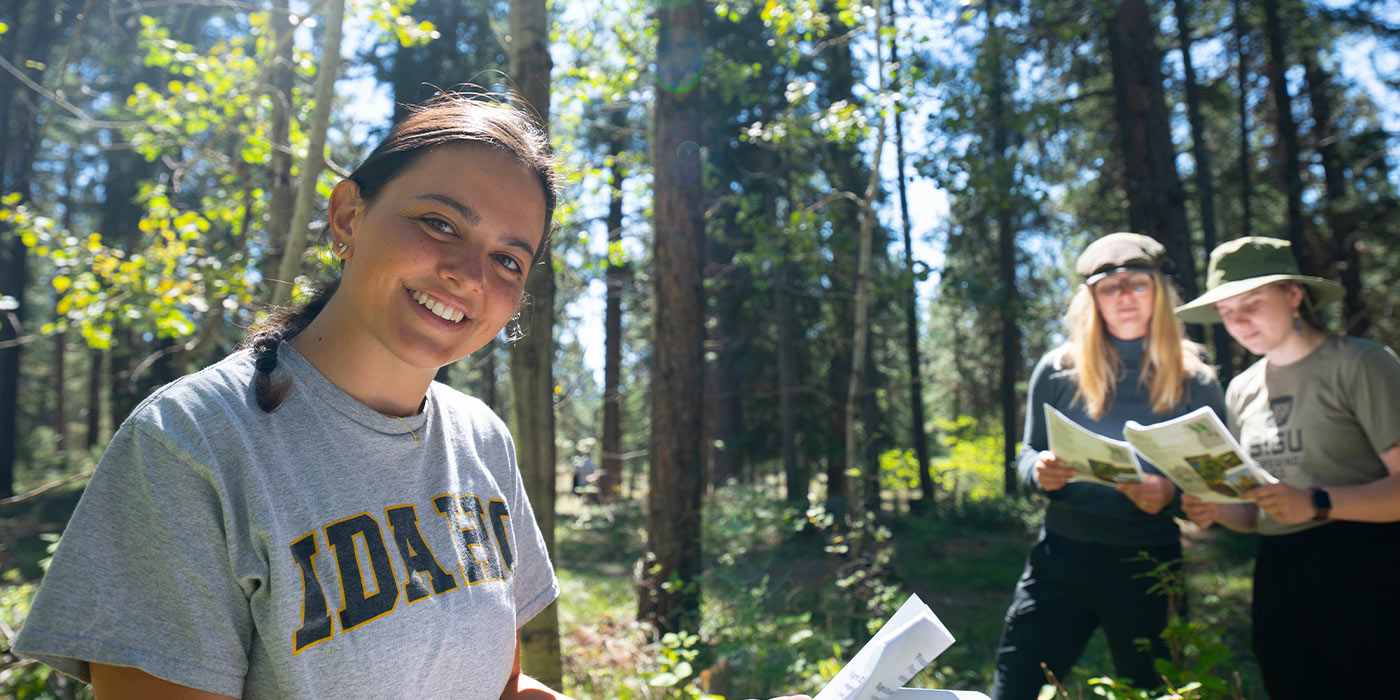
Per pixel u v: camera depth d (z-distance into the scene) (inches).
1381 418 100.7
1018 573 432.1
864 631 225.1
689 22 284.2
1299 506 97.1
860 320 267.0
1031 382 130.6
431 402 52.4
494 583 50.2
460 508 50.2
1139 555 112.6
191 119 233.0
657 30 293.3
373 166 47.4
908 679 51.5
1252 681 182.7
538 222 50.4
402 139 47.4
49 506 703.7
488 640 48.7
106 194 732.0
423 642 44.3
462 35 564.7
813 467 729.0
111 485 39.4
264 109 246.4
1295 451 108.7
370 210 46.8
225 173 272.4
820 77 584.7
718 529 331.9
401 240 45.3
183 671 38.2
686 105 284.7
